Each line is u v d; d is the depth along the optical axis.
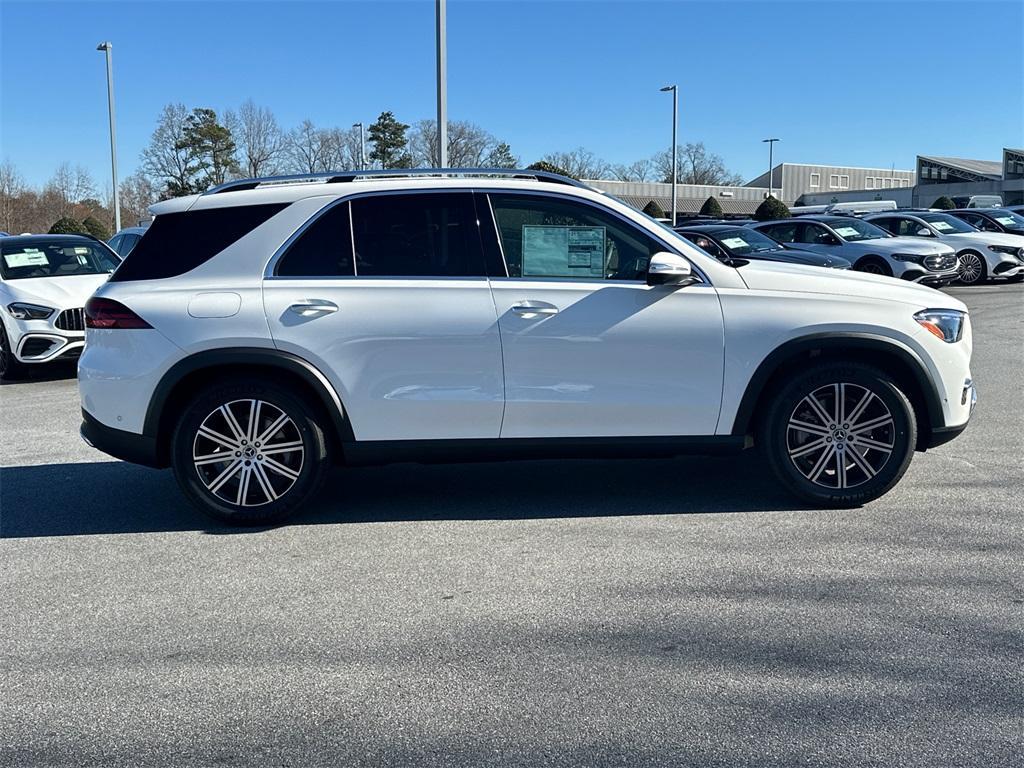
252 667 3.59
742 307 5.04
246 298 4.98
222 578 4.49
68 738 3.12
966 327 5.29
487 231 5.09
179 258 5.11
